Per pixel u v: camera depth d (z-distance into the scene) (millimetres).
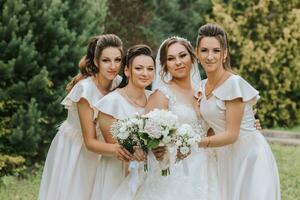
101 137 5484
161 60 5414
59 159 5762
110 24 16312
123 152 5008
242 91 5168
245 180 5266
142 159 4961
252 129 5402
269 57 17406
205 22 19125
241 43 17828
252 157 5293
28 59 10047
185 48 5355
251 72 17828
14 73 10180
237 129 5172
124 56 5426
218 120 5250
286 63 17656
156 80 5516
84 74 5637
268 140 15133
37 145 10352
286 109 17938
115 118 5270
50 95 10555
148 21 17375
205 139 5082
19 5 10023
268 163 5312
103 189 5430
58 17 10477
